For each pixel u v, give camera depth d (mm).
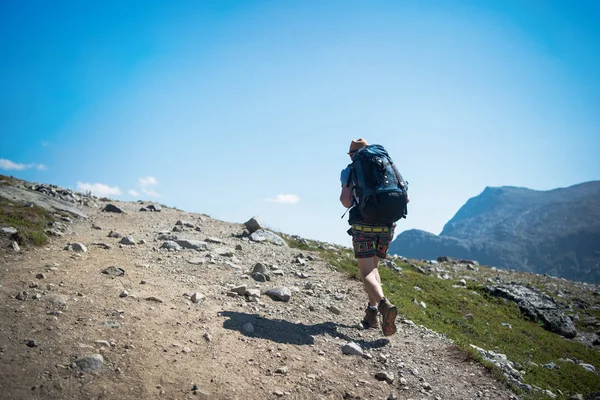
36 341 3852
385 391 4543
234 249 9617
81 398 3277
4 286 4969
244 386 3953
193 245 8852
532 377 7496
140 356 3998
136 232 10250
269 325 5492
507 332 10969
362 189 5438
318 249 12977
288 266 9055
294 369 4500
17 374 3363
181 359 4125
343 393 4289
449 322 9664
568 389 7734
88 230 9555
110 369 3697
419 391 4719
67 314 4516
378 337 5984
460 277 18234
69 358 3705
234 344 4703
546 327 13898
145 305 5160
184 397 3566
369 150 5633
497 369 5770
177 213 14734
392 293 10070
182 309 5312
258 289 6855
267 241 11273
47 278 5512
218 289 6453
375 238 5746
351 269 9852
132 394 3455
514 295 14922
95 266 6449
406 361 5406
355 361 5070
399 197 5473
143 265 6973
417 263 19938
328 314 6504
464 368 5641
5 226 7465
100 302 4992
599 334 14945
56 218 9945
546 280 23719
